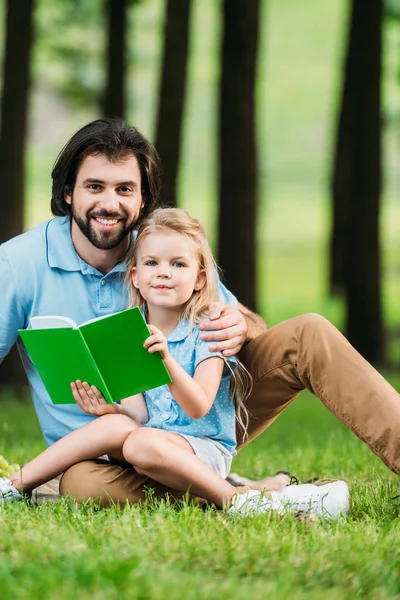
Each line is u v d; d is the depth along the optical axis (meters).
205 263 6.62
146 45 43.84
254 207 18.86
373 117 20.95
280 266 41.69
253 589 4.55
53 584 4.43
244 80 18.39
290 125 55.75
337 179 25.23
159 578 4.57
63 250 6.89
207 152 55.94
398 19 23.56
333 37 56.53
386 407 6.25
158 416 6.55
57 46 29.78
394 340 26.64
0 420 13.65
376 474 7.33
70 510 6.11
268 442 11.28
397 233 43.62
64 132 50.56
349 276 21.41
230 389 6.71
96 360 6.06
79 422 6.84
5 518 5.81
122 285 6.91
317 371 6.45
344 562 5.02
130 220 6.71
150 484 6.43
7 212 18.23
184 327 6.58
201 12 56.53
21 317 6.96
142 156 6.76
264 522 5.72
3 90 18.41
